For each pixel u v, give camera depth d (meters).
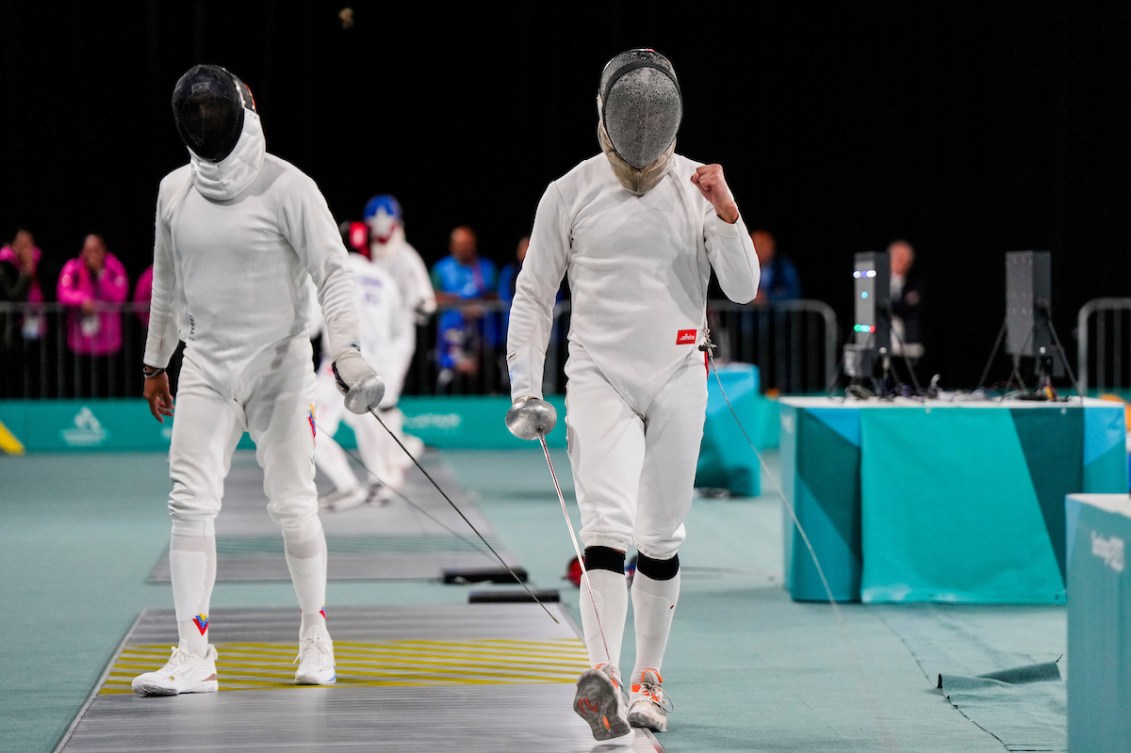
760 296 23.00
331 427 14.88
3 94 25.23
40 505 15.93
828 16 26.83
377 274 14.83
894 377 10.74
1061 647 8.56
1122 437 10.10
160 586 10.87
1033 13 26.72
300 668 7.40
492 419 22.58
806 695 7.45
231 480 17.55
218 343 7.05
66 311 21.77
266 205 6.96
